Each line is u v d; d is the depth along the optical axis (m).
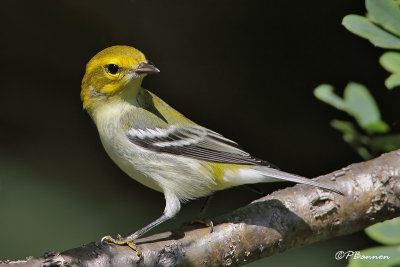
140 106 7.86
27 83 14.86
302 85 14.85
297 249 11.56
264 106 14.80
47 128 14.43
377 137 7.14
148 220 12.18
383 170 6.90
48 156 13.83
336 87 14.46
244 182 7.53
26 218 11.72
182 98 14.70
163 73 14.73
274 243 6.70
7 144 13.87
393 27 5.91
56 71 14.97
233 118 14.73
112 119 7.64
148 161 7.57
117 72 7.46
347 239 11.77
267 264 11.20
